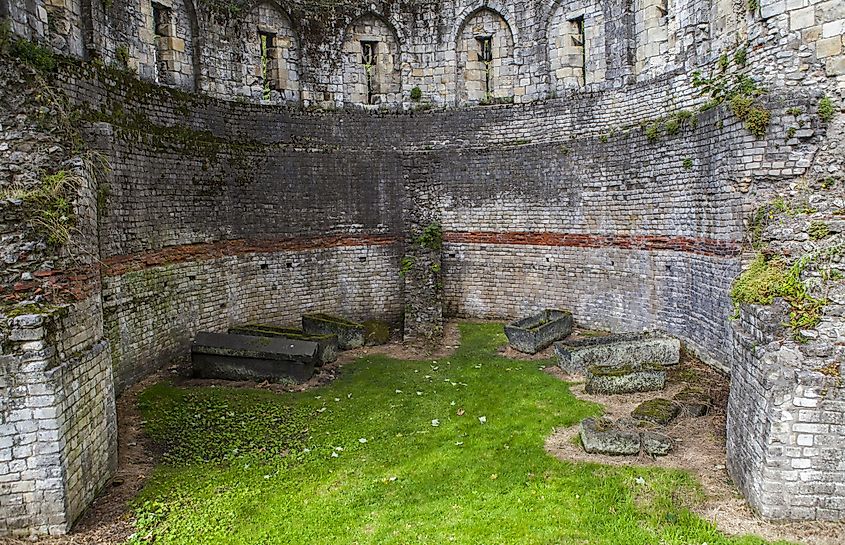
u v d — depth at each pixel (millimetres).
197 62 14859
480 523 6941
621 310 14984
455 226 17875
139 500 7547
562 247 16297
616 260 15023
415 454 8914
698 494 7504
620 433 8688
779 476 6793
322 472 8336
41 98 8305
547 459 8625
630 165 14445
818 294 7398
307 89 17188
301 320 16438
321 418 10422
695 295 12617
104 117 11367
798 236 8797
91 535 6777
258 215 15828
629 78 14852
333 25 17406
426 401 11234
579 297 16062
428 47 18016
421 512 7234
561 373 12719
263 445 9297
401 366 13516
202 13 14914
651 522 6879
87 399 7469
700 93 12703
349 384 12289
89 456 7457
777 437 6746
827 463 6723
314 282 17062
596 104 15672
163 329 12938
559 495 7555
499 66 17766
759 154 10523
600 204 15328
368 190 17672
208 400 11219
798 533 6629
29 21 10078
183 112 13906
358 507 7375
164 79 14289
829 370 6688
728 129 11148
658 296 13859
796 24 10453
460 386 12062
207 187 14320
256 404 11078
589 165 15516
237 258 15289
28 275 6945
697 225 12453
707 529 6711
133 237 11930
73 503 6953
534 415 10383
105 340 8320
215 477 8211
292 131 16641
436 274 15812
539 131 16828
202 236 14172
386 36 18094
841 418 6637
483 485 7883
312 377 12594
